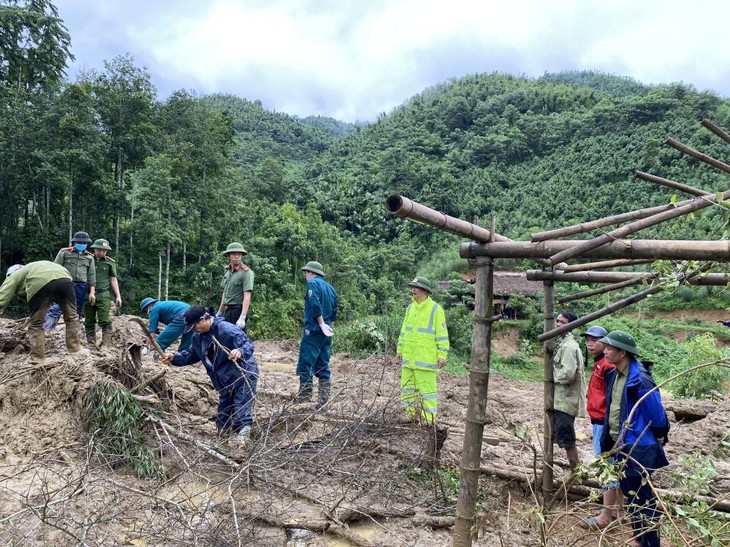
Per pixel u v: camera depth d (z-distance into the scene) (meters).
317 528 3.84
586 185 52.22
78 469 4.20
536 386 11.90
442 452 5.39
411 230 51.28
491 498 4.66
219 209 31.22
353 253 42.28
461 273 42.38
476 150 67.94
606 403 4.11
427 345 5.98
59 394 4.85
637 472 3.46
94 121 25.28
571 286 34.22
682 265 3.02
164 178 26.27
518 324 30.86
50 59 29.02
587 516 3.75
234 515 3.48
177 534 3.50
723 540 2.91
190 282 28.52
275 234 33.25
